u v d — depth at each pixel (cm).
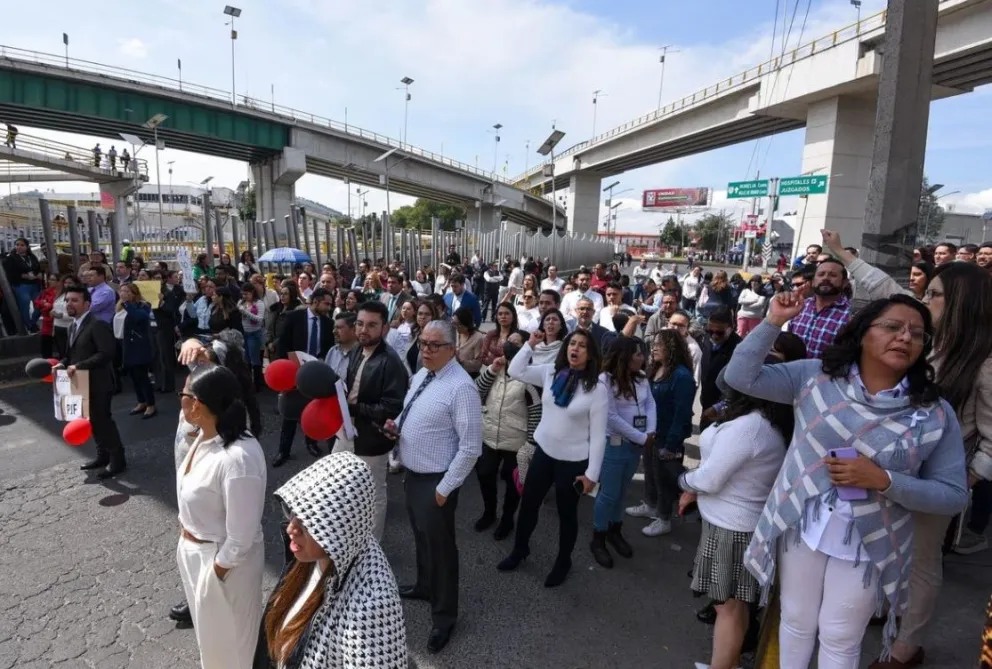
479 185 5378
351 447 397
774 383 231
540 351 471
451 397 325
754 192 2347
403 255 2027
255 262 1580
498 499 528
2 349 886
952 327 285
